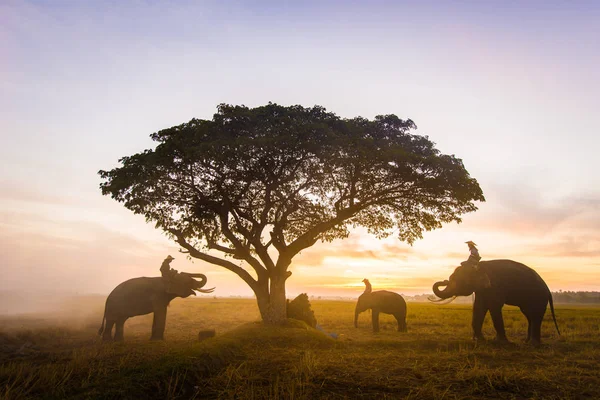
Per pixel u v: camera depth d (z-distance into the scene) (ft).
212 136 51.83
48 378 24.56
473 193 54.44
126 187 51.49
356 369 29.40
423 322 81.41
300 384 24.59
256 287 54.60
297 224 61.98
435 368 30.27
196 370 26.53
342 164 52.06
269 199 55.88
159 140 53.98
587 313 140.36
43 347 42.73
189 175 53.88
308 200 57.72
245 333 42.37
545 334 59.36
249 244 58.18
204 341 36.27
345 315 107.24
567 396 23.90
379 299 66.08
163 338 51.37
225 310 119.85
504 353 37.93
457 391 24.61
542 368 31.22
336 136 50.14
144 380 23.36
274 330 44.60
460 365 31.24
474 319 49.03
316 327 56.54
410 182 56.08
